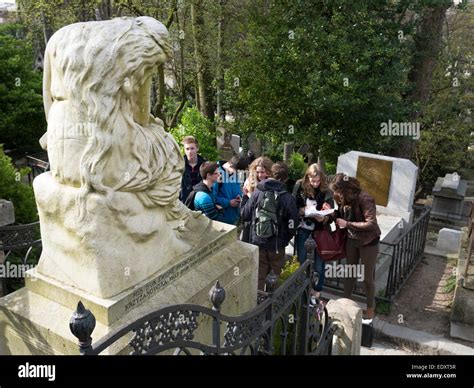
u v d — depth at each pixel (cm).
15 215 559
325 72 895
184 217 357
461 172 1719
